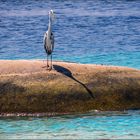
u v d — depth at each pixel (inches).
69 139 1171.3
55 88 1350.9
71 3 4766.2
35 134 1205.7
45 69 1412.4
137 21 3440.0
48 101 1333.7
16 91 1343.5
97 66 1457.9
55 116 1317.7
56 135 1198.9
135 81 1417.3
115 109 1353.3
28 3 4790.8
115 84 1389.0
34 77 1378.0
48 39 1423.5
